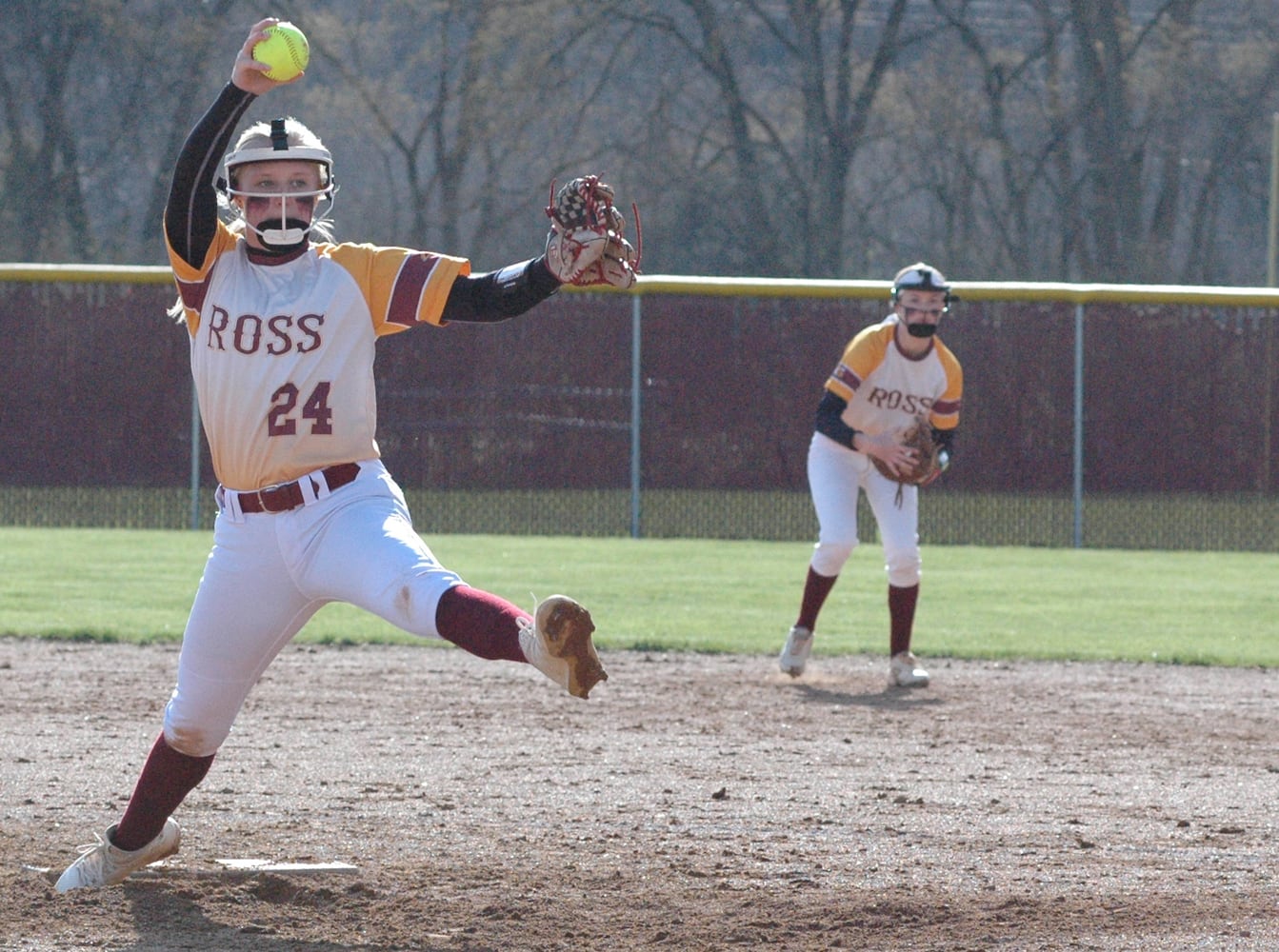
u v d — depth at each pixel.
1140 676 30.80
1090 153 112.06
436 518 62.31
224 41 113.94
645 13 113.56
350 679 29.12
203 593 13.89
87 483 61.75
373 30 119.25
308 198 13.38
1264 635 36.44
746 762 22.09
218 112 12.91
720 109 115.31
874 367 29.02
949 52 117.31
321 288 13.32
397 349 62.38
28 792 19.41
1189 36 111.44
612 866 16.17
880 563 51.75
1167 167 114.69
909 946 13.49
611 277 13.35
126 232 115.38
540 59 106.94
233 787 19.84
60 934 13.66
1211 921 14.25
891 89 115.75
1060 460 61.22
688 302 61.75
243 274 13.46
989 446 61.53
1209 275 119.94
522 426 62.06
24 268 60.94
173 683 28.14
